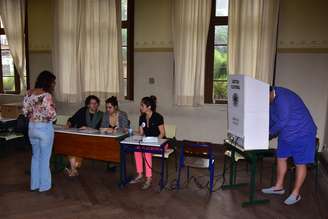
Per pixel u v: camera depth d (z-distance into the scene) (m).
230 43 5.01
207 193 3.45
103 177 3.93
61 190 3.47
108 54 5.76
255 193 3.48
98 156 3.61
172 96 5.62
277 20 4.78
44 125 3.24
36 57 6.42
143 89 5.79
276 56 5.00
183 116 5.60
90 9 5.75
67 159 4.38
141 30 5.64
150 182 3.62
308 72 4.94
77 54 5.89
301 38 4.90
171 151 3.69
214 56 5.38
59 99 6.19
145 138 3.39
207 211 3.00
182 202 3.20
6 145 5.17
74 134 3.68
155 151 3.34
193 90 5.29
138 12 5.61
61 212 2.93
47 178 3.43
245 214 2.96
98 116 4.09
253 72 4.96
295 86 5.02
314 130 3.15
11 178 3.84
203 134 5.52
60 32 5.97
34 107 3.20
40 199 3.22
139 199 3.26
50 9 6.15
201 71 5.27
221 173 4.18
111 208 3.03
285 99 3.07
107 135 3.49
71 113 6.26
